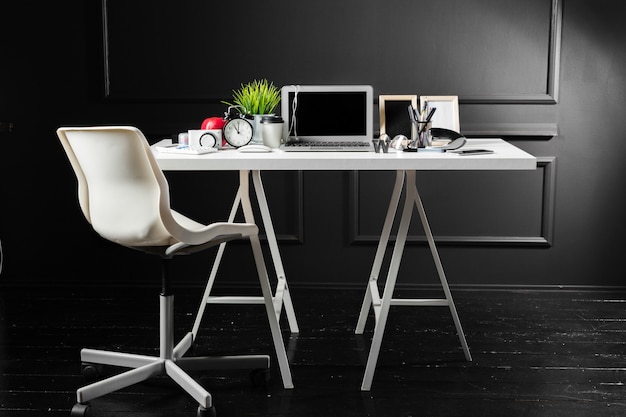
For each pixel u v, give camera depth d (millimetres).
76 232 3916
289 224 3873
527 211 3816
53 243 3928
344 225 3863
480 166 2463
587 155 3754
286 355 2859
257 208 3867
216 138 2756
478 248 3842
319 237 3873
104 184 2393
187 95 3787
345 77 3752
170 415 2445
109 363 2682
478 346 3057
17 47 3789
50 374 2777
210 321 3387
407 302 2822
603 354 2963
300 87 2885
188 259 3910
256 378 2676
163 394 2598
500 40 3701
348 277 3895
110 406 2506
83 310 3553
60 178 3881
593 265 3826
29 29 3773
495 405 2512
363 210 3854
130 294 3818
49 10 3758
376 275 3160
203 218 3893
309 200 3848
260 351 3016
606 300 3686
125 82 3795
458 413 2455
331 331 3264
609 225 3795
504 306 3592
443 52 3717
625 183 3762
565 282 3844
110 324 3344
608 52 3676
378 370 2816
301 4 3717
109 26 3756
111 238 2445
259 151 2695
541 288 3848
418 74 3736
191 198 3879
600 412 2453
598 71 3693
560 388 2643
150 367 2537
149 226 2357
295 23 3729
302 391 2635
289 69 3762
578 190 3781
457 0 3688
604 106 3715
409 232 3857
